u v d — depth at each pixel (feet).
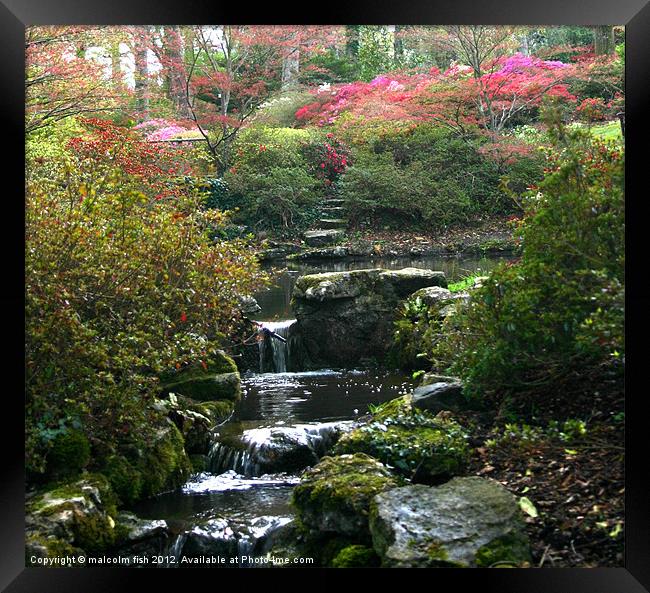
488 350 13.56
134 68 44.91
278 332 25.55
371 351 25.36
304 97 61.52
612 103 42.29
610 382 13.41
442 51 58.44
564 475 11.25
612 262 11.76
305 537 11.57
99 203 15.60
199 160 47.34
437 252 45.75
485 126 51.98
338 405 19.74
